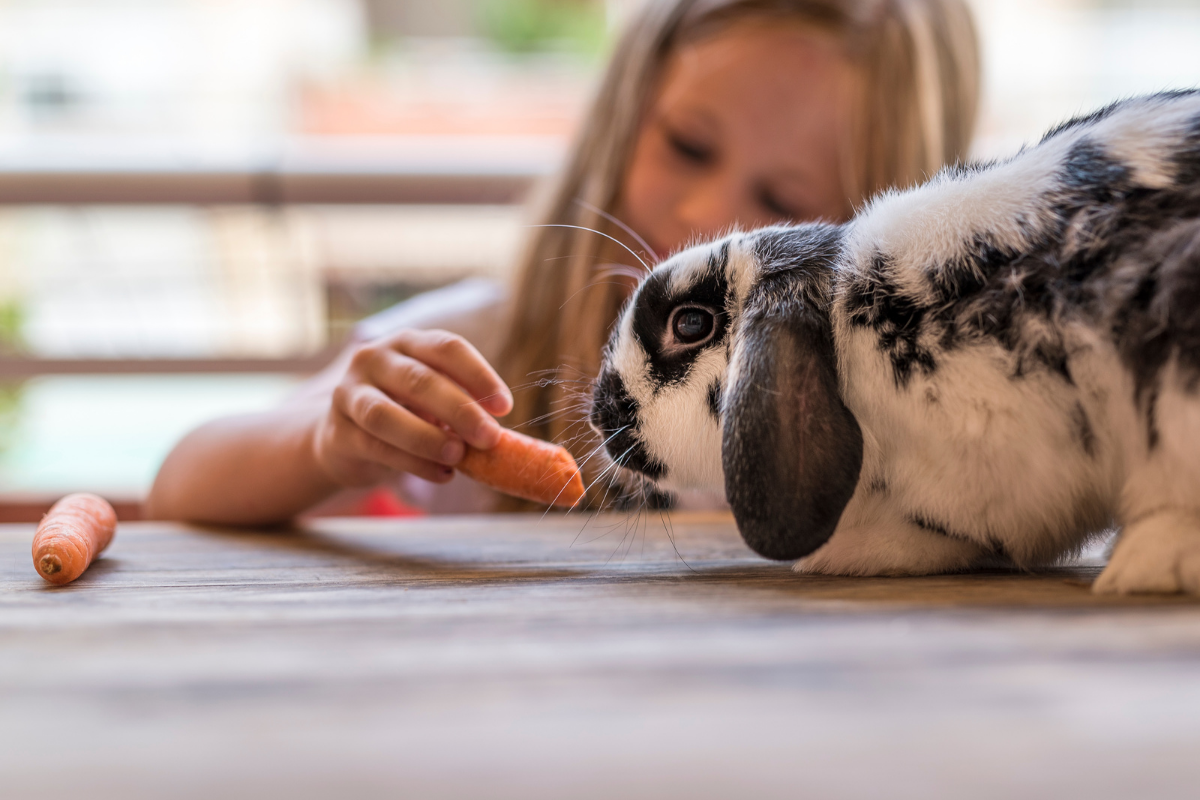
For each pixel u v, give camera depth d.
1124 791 0.26
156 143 1.06
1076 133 0.47
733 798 0.25
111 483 0.89
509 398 0.55
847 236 0.50
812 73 0.75
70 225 0.98
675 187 0.77
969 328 0.46
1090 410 0.45
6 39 2.10
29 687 0.35
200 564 0.51
